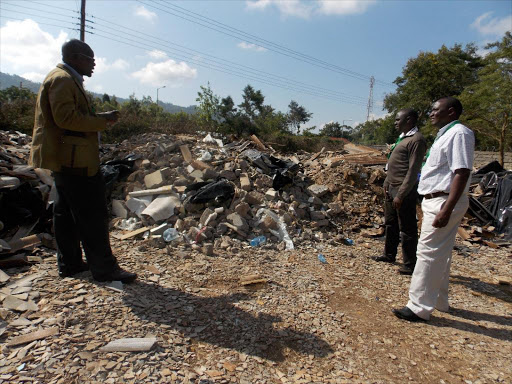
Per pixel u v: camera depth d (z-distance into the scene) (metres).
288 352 2.35
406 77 26.08
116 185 5.35
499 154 16.17
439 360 2.45
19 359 1.92
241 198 5.09
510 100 14.78
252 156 6.44
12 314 2.33
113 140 13.40
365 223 5.82
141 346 2.12
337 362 2.31
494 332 2.90
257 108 36.00
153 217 4.46
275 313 2.83
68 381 1.81
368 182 6.77
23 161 5.28
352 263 4.26
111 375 1.89
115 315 2.46
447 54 24.44
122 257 3.56
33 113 12.91
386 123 32.56
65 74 2.45
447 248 2.85
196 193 4.85
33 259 3.20
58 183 2.68
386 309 3.16
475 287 3.91
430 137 23.11
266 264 3.89
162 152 6.23
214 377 2.00
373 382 2.15
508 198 6.61
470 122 16.61
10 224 3.71
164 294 2.89
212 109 20.72
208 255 3.91
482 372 2.35
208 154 6.33
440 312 3.20
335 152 9.56
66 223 2.83
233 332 2.48
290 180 5.87
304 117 58.34
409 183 3.76
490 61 16.16
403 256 4.04
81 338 2.15
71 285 2.79
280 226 4.78
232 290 3.15
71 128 2.44
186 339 2.32
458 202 2.77
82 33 17.56
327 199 6.16
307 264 4.05
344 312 3.01
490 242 5.68
